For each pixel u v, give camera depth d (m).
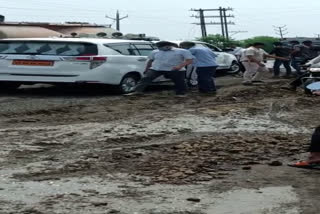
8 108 11.81
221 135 8.84
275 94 14.30
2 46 14.98
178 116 10.48
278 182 6.16
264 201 5.45
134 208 5.23
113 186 5.96
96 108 11.79
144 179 6.24
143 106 12.09
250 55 17.81
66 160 7.10
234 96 13.95
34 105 12.34
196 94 14.57
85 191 5.77
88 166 6.81
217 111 11.04
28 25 30.00
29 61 14.54
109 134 8.82
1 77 14.73
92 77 14.29
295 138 8.66
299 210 5.18
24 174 6.42
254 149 7.80
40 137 8.57
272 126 9.66
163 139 8.56
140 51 15.65
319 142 6.82
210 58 14.86
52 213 5.07
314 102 12.45
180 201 5.46
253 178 6.33
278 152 7.67
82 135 8.73
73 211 5.12
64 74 14.34
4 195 5.60
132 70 15.15
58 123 9.94
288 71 22.83
